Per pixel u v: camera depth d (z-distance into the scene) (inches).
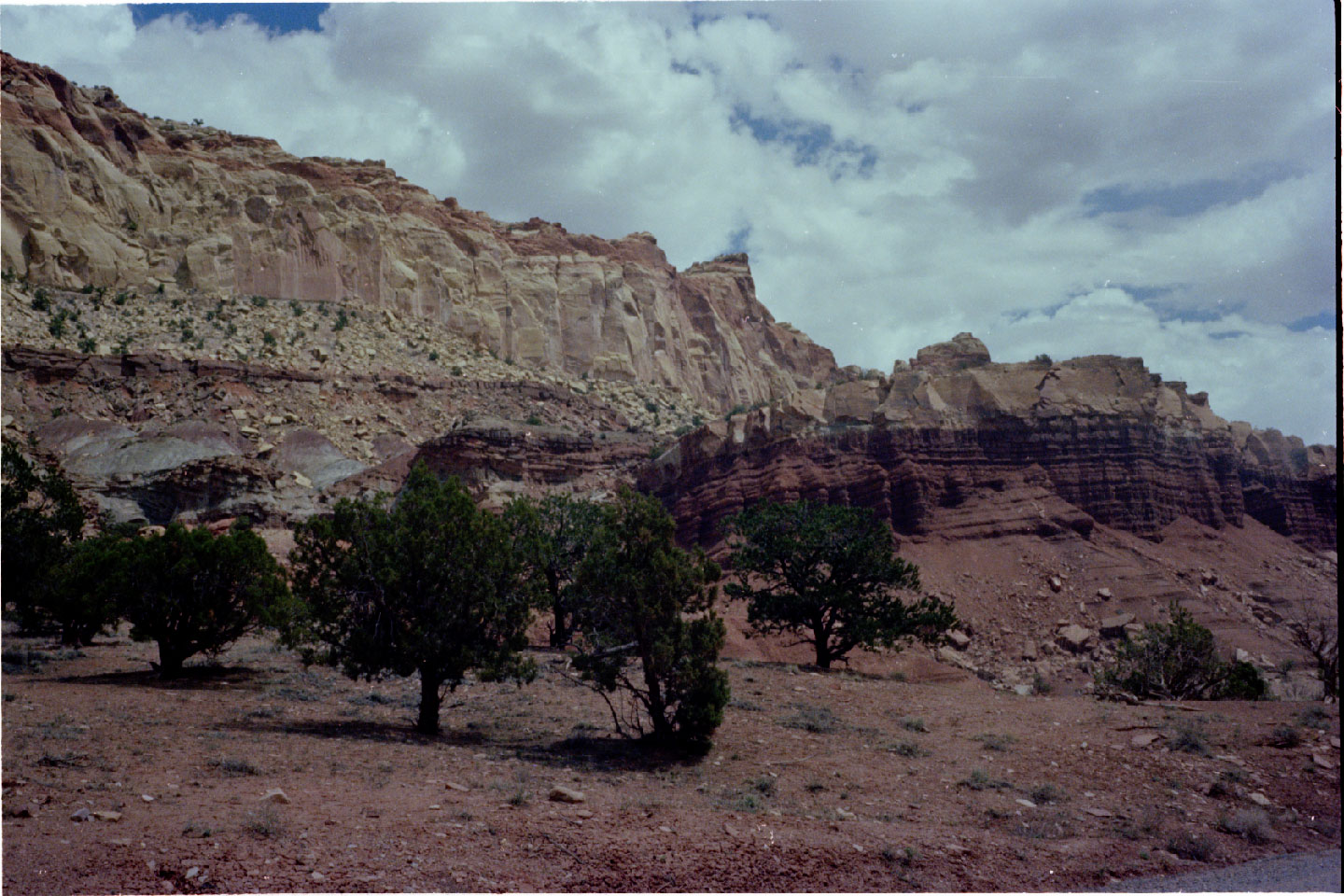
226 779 546.9
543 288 7145.7
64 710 735.7
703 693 768.9
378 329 5880.9
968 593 2773.1
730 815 571.8
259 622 1099.3
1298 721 872.3
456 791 565.9
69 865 388.2
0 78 5615.2
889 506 3157.0
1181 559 3164.4
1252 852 582.6
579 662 805.9
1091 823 620.1
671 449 3969.0
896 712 967.0
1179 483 3526.1
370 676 822.5
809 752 774.5
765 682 1128.8
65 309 4879.4
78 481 3368.6
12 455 1406.3
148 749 611.2
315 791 538.3
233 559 1053.8
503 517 1446.9
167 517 3437.5
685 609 804.0
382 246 6456.7
